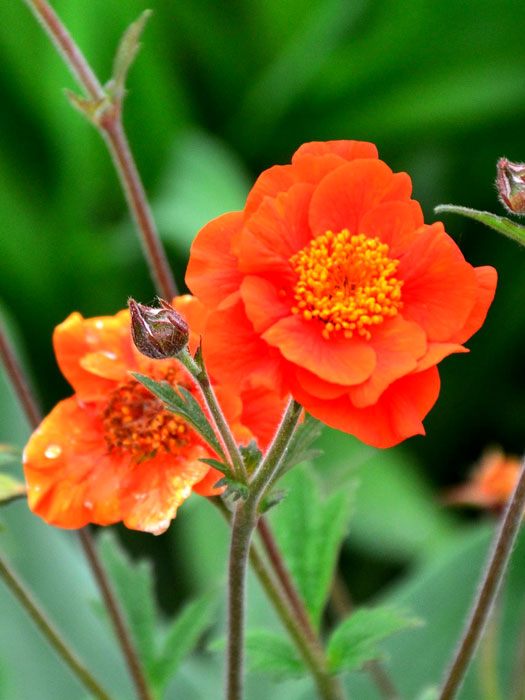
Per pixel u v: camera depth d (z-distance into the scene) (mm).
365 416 276
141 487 301
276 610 327
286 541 349
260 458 288
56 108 514
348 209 285
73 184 532
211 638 468
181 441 303
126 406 306
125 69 338
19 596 332
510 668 397
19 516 439
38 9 335
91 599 354
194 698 400
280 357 277
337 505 351
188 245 474
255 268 279
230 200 486
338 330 281
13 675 398
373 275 282
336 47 521
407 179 284
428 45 515
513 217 531
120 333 316
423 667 400
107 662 407
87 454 306
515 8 497
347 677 402
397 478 489
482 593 302
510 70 520
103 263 528
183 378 311
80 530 338
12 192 527
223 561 457
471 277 280
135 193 343
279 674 332
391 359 277
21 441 437
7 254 522
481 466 397
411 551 469
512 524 297
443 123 532
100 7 507
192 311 309
